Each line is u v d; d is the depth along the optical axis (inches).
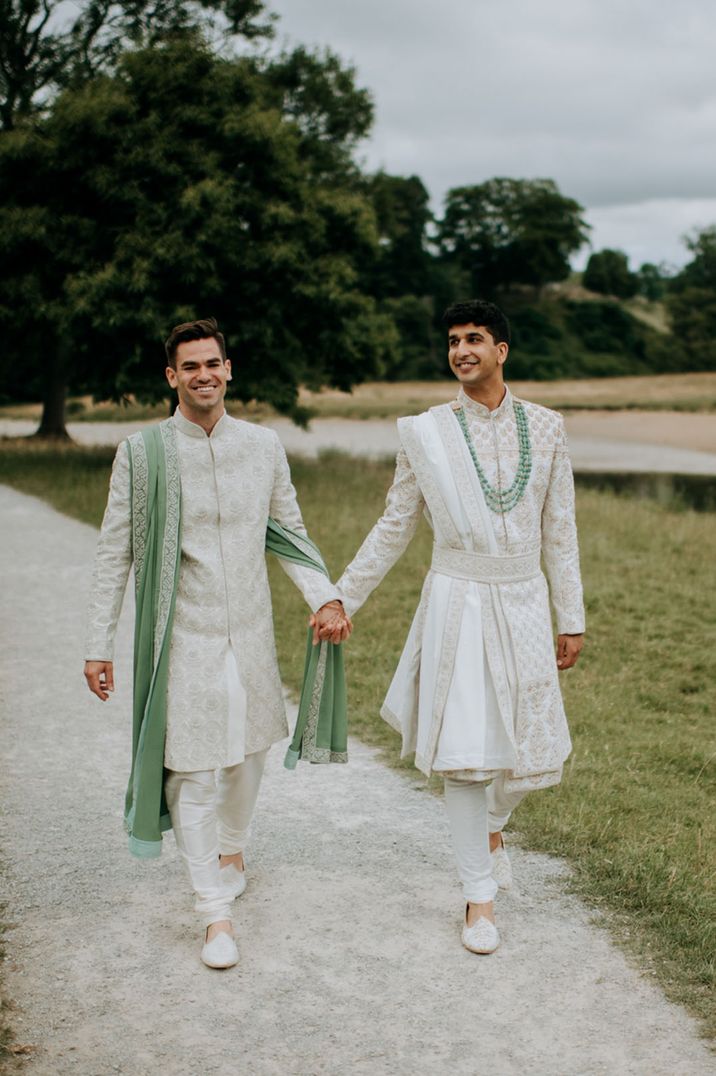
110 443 1119.0
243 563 115.6
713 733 207.0
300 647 252.7
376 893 131.0
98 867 138.0
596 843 146.2
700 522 519.2
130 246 660.7
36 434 1073.5
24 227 669.3
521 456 116.6
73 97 686.5
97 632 114.9
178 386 113.8
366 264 856.3
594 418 1758.1
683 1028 102.0
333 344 753.0
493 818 127.5
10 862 139.3
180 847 116.5
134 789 114.5
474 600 114.7
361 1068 95.8
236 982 110.2
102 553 115.8
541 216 4628.4
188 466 114.0
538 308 4603.8
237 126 677.9
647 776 178.2
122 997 107.2
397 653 251.9
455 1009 105.3
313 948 117.3
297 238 710.5
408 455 118.3
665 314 4360.2
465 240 4677.7
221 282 681.6
